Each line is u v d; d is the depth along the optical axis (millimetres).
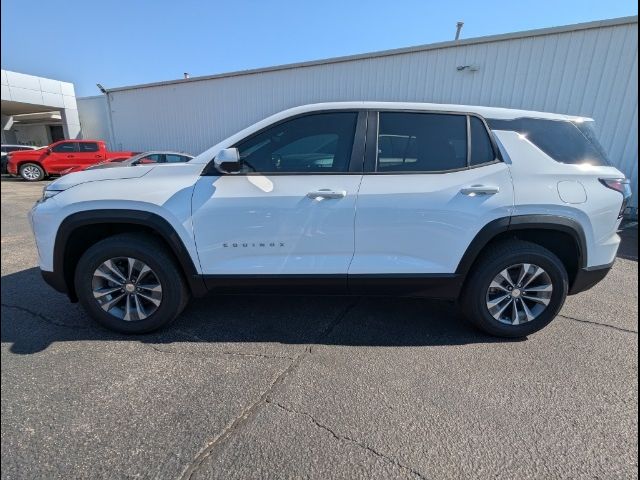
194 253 2533
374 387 2143
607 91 7746
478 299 2633
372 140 2543
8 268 4211
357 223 2479
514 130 2600
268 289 2637
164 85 14586
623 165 7836
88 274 2578
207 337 2693
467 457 1667
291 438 1763
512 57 8516
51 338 2643
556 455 1682
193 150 14734
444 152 2555
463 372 2297
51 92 20703
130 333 2689
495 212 2459
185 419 1878
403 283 2592
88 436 1762
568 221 2494
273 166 2561
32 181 14812
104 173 2666
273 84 12148
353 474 1574
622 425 1863
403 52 9734
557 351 2557
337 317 3041
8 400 1996
